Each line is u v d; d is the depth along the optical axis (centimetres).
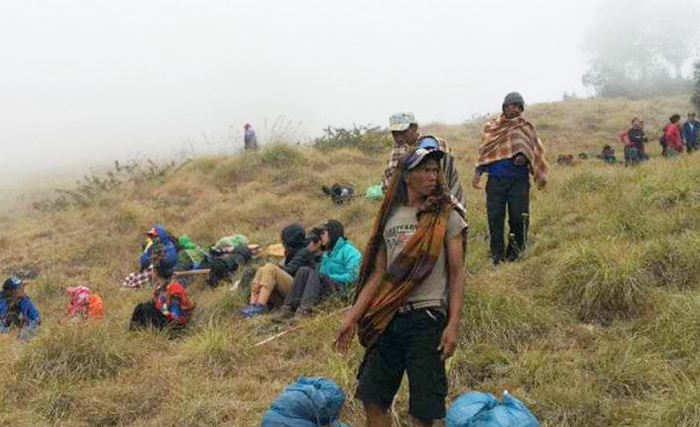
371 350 429
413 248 405
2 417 585
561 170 1438
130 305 1009
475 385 558
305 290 797
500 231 819
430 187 413
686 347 545
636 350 559
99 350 682
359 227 1234
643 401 495
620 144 2525
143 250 1256
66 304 1128
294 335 723
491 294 651
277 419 456
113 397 612
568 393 507
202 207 1591
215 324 775
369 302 423
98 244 1417
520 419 411
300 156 1859
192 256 1181
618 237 789
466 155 1998
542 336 619
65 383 637
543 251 812
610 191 975
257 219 1446
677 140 1775
